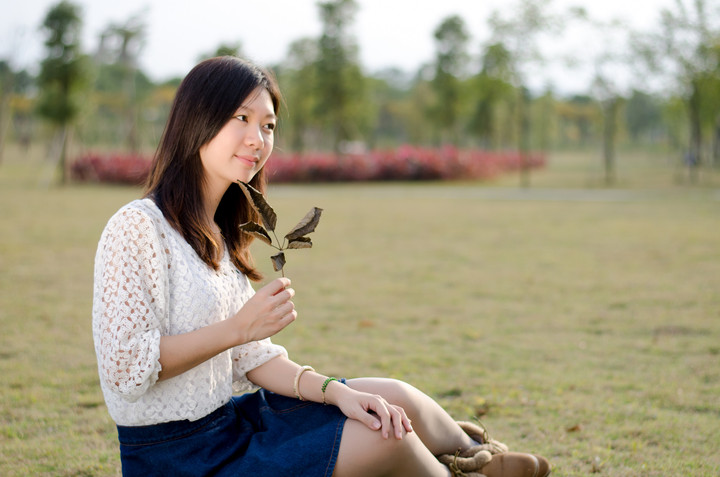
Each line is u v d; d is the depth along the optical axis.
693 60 24.06
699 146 25.52
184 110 1.88
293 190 22.09
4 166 30.56
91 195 17.91
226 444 1.88
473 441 2.22
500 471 2.07
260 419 1.99
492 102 40.44
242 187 1.86
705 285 6.60
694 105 25.22
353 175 26.56
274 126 1.99
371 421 1.80
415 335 4.89
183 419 1.84
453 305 5.89
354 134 38.53
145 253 1.75
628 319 5.34
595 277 7.12
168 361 1.71
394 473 1.83
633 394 3.62
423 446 1.87
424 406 2.03
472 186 24.19
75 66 22.06
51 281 6.71
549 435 3.05
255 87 1.90
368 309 5.73
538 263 8.05
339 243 9.78
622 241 9.73
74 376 3.86
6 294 6.08
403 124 79.44
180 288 1.81
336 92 34.38
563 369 4.07
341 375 3.92
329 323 5.23
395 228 11.48
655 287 6.55
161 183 1.90
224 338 1.74
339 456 1.78
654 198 17.31
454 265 7.96
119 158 24.62
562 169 37.22
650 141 76.25
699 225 11.38
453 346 4.59
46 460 2.75
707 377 3.90
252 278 2.13
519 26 23.41
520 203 16.34
